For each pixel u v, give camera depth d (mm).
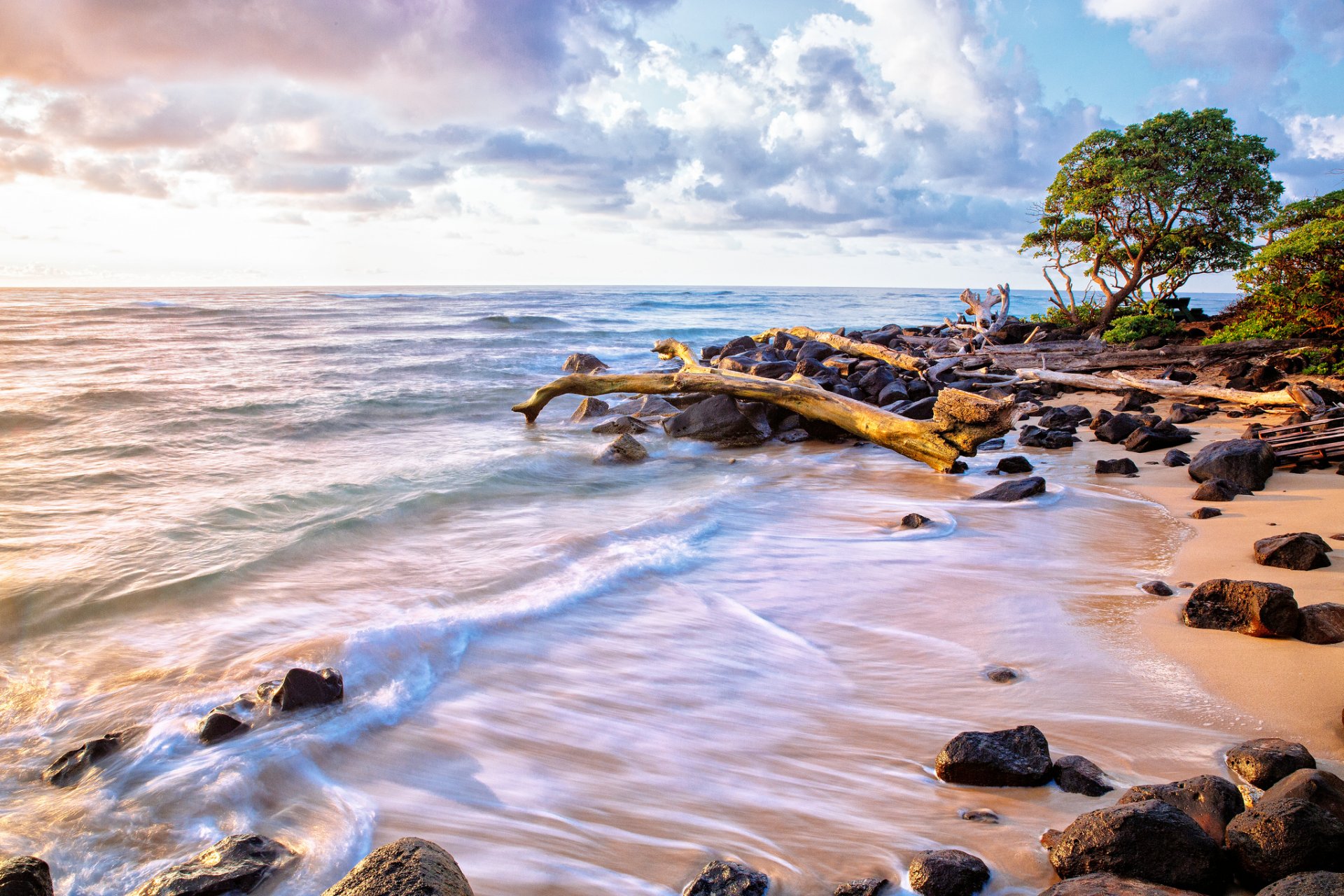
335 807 3670
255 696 4578
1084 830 2977
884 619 5805
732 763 3994
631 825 3516
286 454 11898
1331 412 10258
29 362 22922
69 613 5996
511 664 5168
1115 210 22469
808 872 3135
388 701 4609
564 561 7180
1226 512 7953
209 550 7383
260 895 3078
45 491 9406
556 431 14523
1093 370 18812
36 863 2863
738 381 13328
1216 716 4145
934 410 11023
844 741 4176
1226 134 21297
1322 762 3625
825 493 9820
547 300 76500
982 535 7766
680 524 8320
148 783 3848
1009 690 4629
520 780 3885
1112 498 8898
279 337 32938
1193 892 2646
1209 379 16203
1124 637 5219
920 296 131875
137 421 13992
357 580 6770
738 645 5438
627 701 4676
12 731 4422
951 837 3316
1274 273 17734
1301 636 4953
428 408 16641
